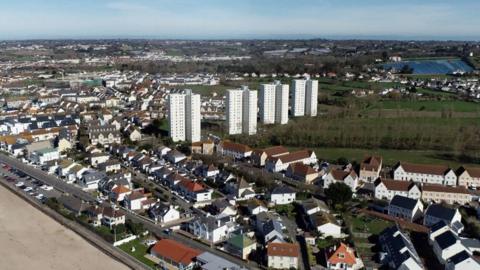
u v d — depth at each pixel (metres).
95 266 136.25
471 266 124.12
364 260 136.88
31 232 161.00
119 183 194.88
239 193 187.88
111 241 150.12
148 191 196.00
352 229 159.38
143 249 144.00
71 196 185.25
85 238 155.12
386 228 153.38
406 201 170.88
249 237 147.12
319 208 169.25
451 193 185.50
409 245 138.25
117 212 161.62
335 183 181.38
